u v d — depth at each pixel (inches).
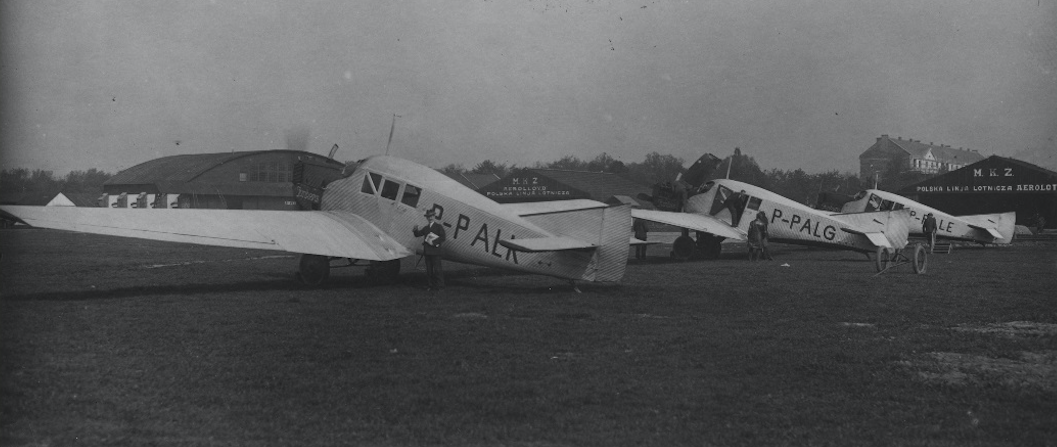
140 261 948.6
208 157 2970.0
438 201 653.3
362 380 316.8
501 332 430.0
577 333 429.1
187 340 397.1
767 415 276.2
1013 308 544.1
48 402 278.1
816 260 1067.3
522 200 2559.1
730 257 1145.4
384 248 655.8
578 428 259.6
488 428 257.8
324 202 730.2
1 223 2135.8
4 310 498.6
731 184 1140.5
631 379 323.9
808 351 383.2
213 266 868.0
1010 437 254.5
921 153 5098.4
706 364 353.4
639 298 583.5
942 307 548.7
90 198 2928.2
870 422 269.4
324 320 468.4
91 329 426.0
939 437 254.5
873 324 474.9
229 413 271.0
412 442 244.1
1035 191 2456.9
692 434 254.8
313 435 249.1
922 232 1475.1
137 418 263.3
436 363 350.6
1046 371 345.4
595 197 2645.2
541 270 613.6
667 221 1062.4
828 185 3036.4
